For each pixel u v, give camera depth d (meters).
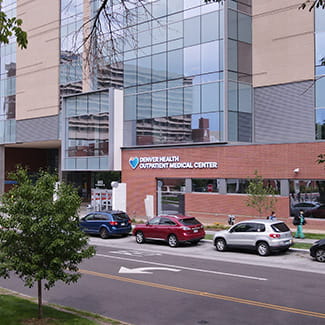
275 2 30.25
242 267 17.20
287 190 26.38
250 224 20.42
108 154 35.38
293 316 10.59
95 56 9.05
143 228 24.20
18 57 48.50
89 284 14.48
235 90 30.02
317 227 25.27
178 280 14.88
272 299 12.21
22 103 48.03
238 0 30.61
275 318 10.45
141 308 11.52
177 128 31.97
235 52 30.17
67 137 39.09
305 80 28.94
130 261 18.81
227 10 29.73
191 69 31.38
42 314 10.12
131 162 34.75
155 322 10.30
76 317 10.05
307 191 25.64
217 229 27.08
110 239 26.34
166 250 21.92
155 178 33.16
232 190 28.78
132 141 35.06
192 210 30.62
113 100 35.28
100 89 36.19
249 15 31.19
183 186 31.38
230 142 29.41
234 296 12.61
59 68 43.19
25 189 9.57
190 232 22.62
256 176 24.81
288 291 13.13
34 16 45.81
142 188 33.91
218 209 29.23
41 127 45.69
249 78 31.00
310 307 11.37
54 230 9.54
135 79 34.84
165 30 32.88
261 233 19.81
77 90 40.66
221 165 29.27
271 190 24.31
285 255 19.84
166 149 32.41
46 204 9.53
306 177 25.61
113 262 18.58
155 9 33.34
